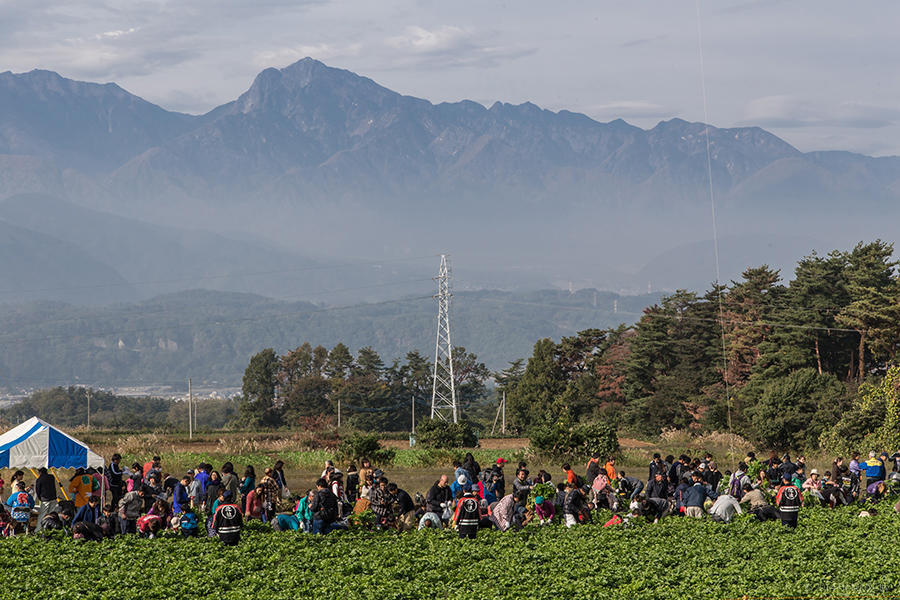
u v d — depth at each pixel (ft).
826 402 250.78
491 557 86.33
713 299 398.21
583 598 73.51
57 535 91.40
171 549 86.38
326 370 548.31
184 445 224.74
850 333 323.16
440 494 100.73
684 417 327.06
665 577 79.20
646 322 387.34
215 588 75.61
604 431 193.57
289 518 96.94
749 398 302.45
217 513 87.86
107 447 210.18
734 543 92.22
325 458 193.16
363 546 89.51
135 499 93.45
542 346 423.64
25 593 72.90
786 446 253.85
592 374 417.49
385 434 287.07
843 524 106.93
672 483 112.78
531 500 110.83
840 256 335.26
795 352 316.40
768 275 378.12
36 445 96.37
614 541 92.79
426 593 75.05
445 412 529.04
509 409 423.64
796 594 74.18
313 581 76.64
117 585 75.41
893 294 303.48
